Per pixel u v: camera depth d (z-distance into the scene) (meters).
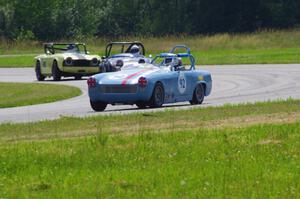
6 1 187.62
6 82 75.31
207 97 53.75
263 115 37.81
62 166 24.42
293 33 148.00
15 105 51.91
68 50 81.44
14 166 24.55
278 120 35.44
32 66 105.88
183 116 38.12
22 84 71.00
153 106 44.94
